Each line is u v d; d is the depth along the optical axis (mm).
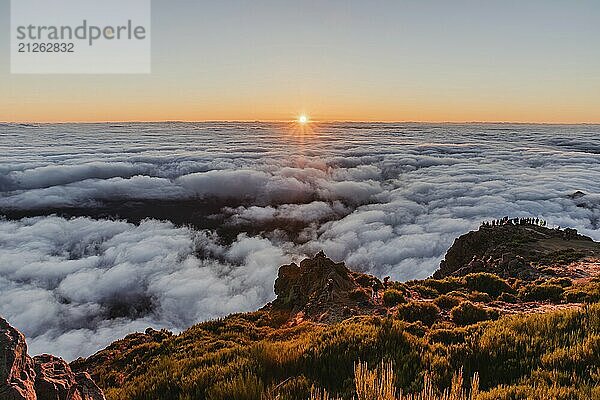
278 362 7488
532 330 8148
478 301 15930
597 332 7469
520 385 5668
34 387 4504
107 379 11812
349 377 6633
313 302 18094
